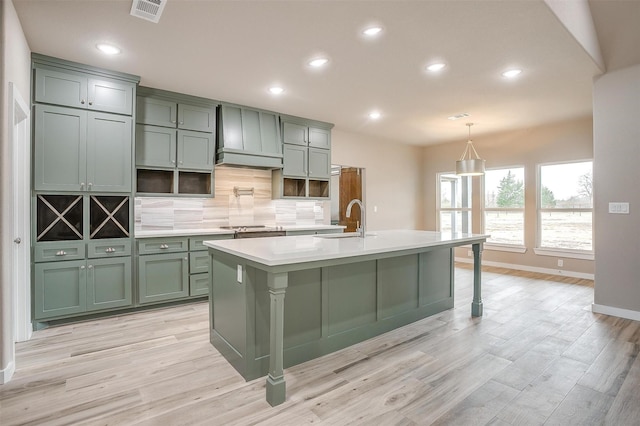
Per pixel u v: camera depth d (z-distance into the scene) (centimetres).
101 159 342
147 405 197
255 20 251
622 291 352
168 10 238
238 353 236
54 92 317
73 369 241
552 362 251
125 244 354
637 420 183
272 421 183
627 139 346
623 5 303
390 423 181
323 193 563
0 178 215
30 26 260
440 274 371
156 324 331
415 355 264
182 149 409
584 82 378
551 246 579
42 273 313
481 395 208
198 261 398
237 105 451
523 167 609
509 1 229
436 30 265
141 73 349
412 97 424
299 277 252
